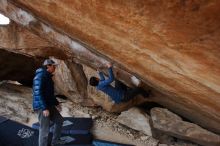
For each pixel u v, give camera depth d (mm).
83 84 8414
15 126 7137
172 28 2125
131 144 6980
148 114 7918
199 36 1998
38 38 7785
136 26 2518
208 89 3244
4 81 9531
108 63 5984
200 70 2662
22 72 9672
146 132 7418
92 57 6297
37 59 8734
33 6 4191
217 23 1724
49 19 4426
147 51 3117
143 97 7629
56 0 3154
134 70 4820
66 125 7301
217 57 2133
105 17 2754
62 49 7176
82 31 3943
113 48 3971
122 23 2639
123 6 2260
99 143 6801
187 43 2229
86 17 3115
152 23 2248
